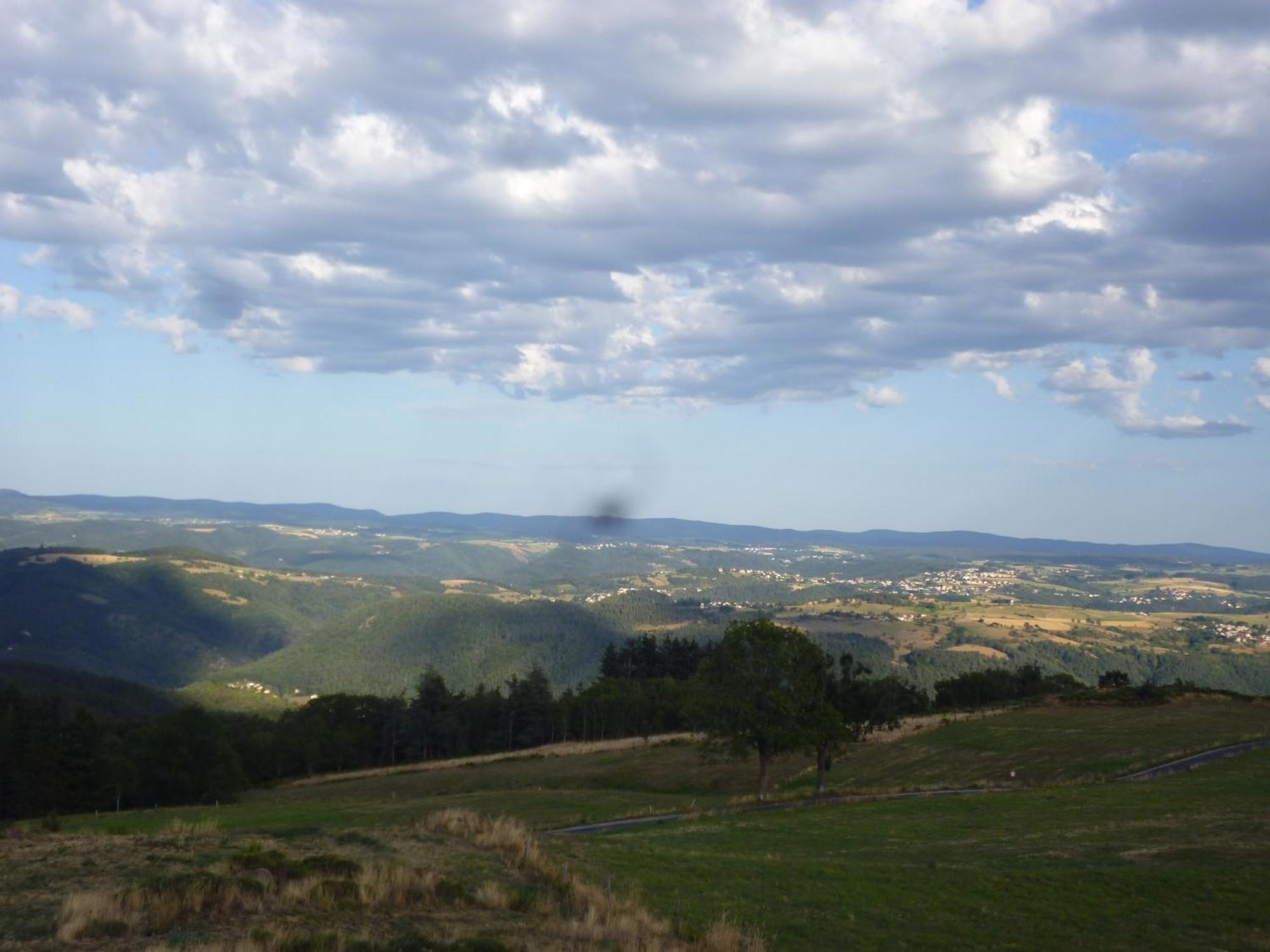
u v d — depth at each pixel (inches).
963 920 765.3
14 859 666.2
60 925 521.3
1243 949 695.7
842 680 2393.0
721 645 2203.5
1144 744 2036.2
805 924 737.6
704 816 1625.2
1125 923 753.6
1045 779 1870.1
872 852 1078.4
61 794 2790.4
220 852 716.0
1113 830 1142.3
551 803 1978.3
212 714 3818.9
